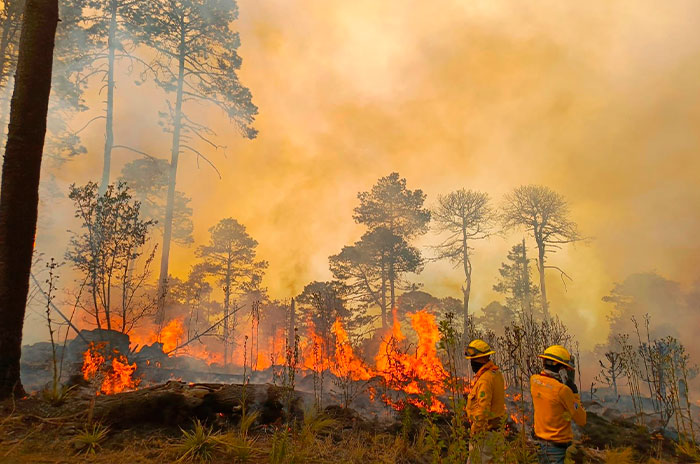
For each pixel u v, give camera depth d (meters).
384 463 5.52
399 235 38.69
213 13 27.17
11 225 6.73
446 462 3.92
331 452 5.75
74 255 10.81
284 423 6.60
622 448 7.14
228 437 5.42
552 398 4.17
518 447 4.48
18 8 21.38
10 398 6.11
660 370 10.93
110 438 5.35
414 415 7.29
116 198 10.87
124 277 11.32
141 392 6.22
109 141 24.67
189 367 13.19
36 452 4.75
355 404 8.38
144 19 25.59
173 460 4.92
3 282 6.54
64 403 6.08
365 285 37.75
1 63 21.50
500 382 4.57
